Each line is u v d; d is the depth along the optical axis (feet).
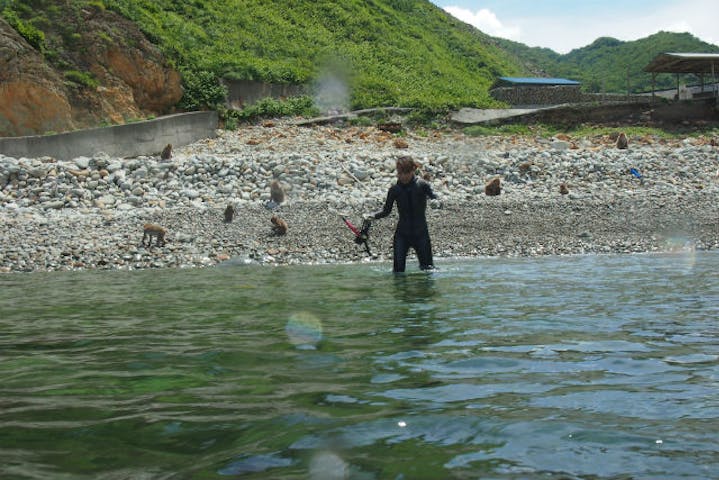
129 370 11.15
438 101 105.09
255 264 35.37
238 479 6.34
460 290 21.77
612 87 290.76
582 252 38.55
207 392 9.63
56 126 75.46
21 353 12.75
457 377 10.37
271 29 120.26
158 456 7.00
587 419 8.16
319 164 61.31
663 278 24.63
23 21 81.51
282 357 12.02
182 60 94.73
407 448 7.20
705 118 102.37
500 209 48.65
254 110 94.53
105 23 86.79
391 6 167.22
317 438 7.55
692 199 52.85
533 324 15.10
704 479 6.27
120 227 43.75
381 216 29.17
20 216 48.60
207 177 57.67
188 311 18.33
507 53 228.63
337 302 19.53
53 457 6.99
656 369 10.75
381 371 10.84
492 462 6.76
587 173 63.05
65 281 28.66
